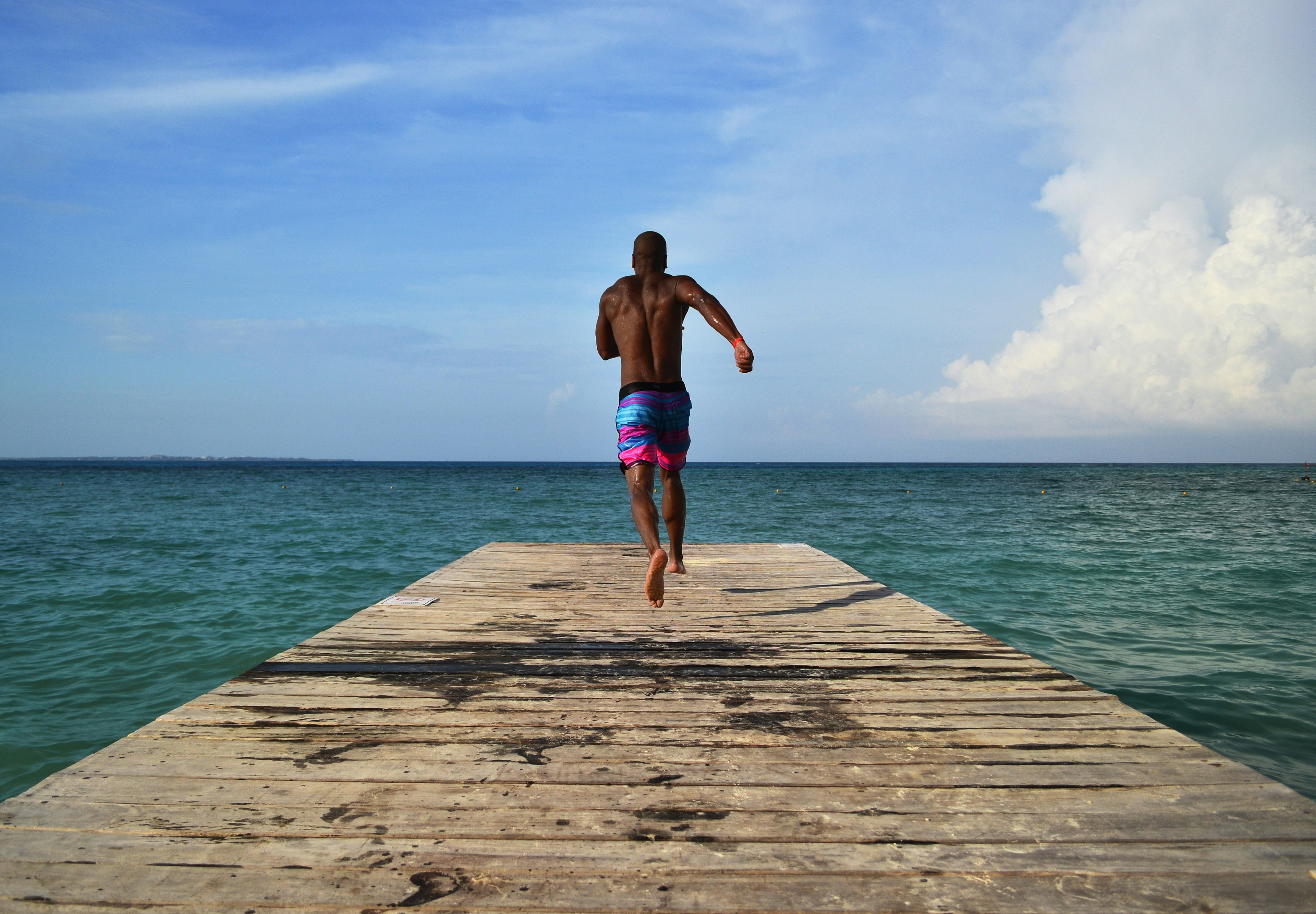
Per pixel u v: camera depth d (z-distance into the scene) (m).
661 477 4.05
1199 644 6.98
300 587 10.16
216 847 1.68
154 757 2.18
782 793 1.98
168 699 5.55
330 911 1.45
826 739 2.36
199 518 21.62
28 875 1.55
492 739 2.36
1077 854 1.67
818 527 19.92
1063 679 3.00
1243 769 2.12
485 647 3.50
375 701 2.71
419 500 33.34
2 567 11.77
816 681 2.99
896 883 1.56
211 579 10.74
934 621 4.05
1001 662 3.26
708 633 3.79
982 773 2.10
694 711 2.63
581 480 66.38
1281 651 6.70
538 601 4.59
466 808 1.88
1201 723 4.94
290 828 1.77
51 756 4.52
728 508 28.52
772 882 1.56
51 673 6.15
